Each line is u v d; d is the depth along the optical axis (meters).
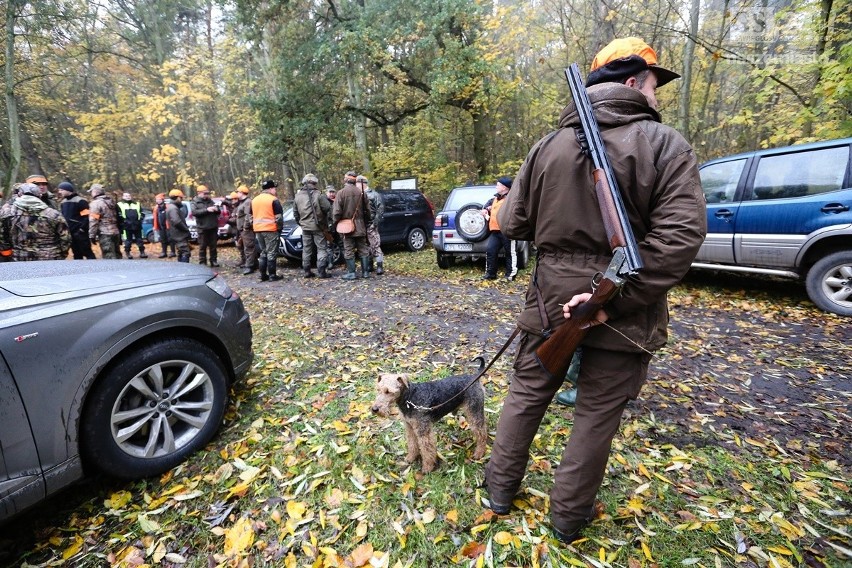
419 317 5.13
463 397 2.34
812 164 4.57
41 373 1.92
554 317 1.62
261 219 7.57
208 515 2.10
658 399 3.01
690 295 5.59
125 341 2.22
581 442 1.64
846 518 1.89
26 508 1.88
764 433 2.56
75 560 1.89
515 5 10.97
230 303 2.96
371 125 15.62
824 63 6.19
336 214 7.19
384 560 1.78
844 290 4.41
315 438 2.67
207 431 2.62
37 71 18.28
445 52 11.20
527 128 15.06
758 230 4.91
